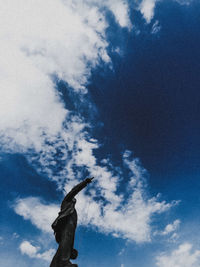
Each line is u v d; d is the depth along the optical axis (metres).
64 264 7.78
